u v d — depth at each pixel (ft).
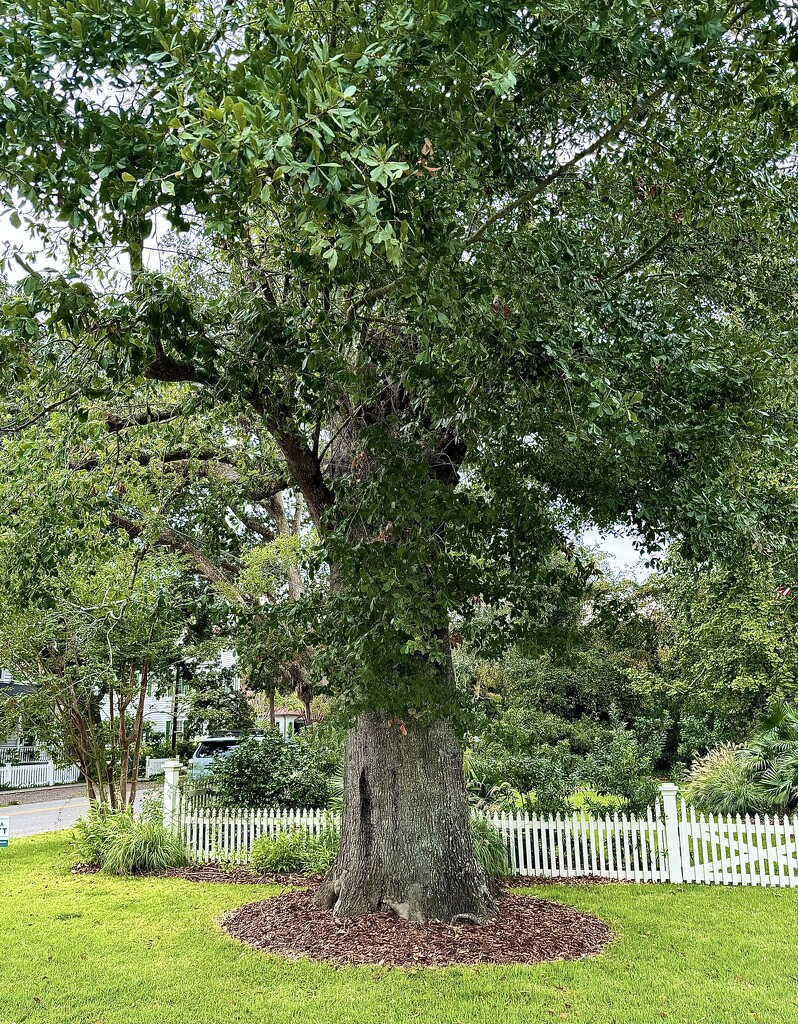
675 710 77.30
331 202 10.37
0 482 25.99
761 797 39.11
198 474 37.63
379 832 24.29
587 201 21.15
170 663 63.21
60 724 41.04
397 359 18.83
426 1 11.16
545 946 22.04
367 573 16.63
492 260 16.48
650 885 31.60
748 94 16.14
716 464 19.71
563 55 14.61
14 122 12.10
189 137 10.13
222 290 26.76
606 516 22.61
